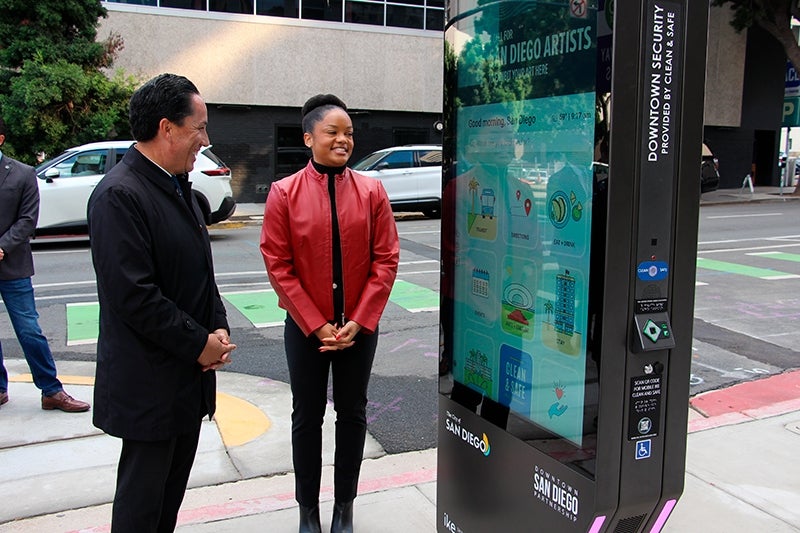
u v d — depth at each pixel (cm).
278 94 1981
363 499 346
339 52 2025
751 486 362
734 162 2578
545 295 224
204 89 1912
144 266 216
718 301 799
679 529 319
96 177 1234
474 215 263
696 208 199
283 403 483
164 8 1850
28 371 548
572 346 213
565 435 217
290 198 281
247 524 319
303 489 302
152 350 224
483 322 260
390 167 1659
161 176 226
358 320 282
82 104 1551
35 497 342
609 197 188
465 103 264
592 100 196
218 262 1058
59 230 1224
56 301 798
